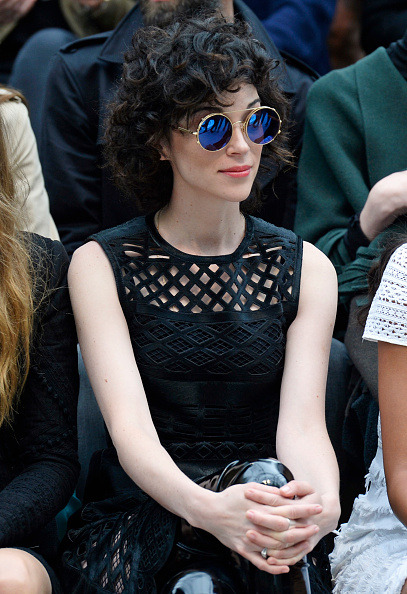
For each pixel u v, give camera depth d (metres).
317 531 4.47
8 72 9.76
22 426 5.18
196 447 5.16
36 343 5.22
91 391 6.02
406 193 6.34
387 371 4.89
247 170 5.05
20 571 4.27
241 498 4.45
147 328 5.15
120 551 4.78
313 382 5.22
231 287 5.22
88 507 5.25
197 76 4.89
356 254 6.70
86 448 5.98
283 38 8.81
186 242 5.31
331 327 5.41
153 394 5.20
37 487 4.92
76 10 9.12
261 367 5.17
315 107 7.58
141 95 5.14
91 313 5.19
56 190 7.75
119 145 5.42
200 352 5.10
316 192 7.54
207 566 4.46
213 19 5.21
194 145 5.02
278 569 4.38
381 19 8.87
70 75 7.74
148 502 4.96
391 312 4.85
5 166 5.33
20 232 5.35
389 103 7.39
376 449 5.90
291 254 5.43
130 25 7.69
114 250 5.29
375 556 5.12
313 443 5.05
